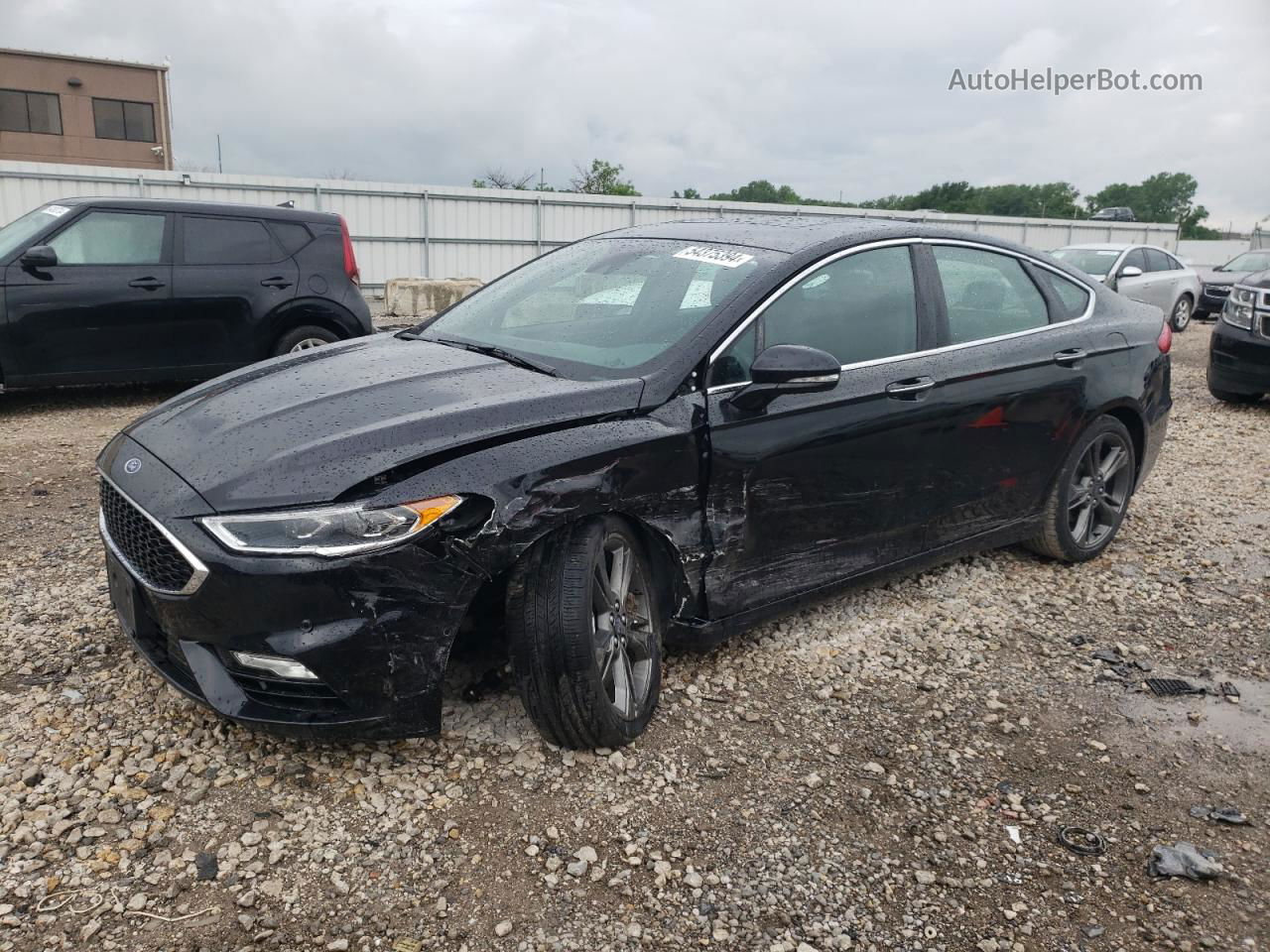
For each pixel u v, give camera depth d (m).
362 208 22.50
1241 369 9.30
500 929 2.28
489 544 2.62
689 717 3.23
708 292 3.41
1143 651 3.94
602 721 2.85
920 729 3.27
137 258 7.98
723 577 3.27
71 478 5.87
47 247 7.54
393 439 2.65
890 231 3.89
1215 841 2.76
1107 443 4.74
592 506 2.80
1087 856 2.68
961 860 2.63
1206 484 6.55
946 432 3.85
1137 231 35.12
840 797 2.87
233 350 8.42
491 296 4.13
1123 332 4.74
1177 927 2.42
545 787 2.80
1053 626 4.14
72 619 3.74
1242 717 3.45
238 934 2.22
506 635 2.87
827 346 3.51
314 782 2.76
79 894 2.30
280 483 2.55
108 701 3.13
